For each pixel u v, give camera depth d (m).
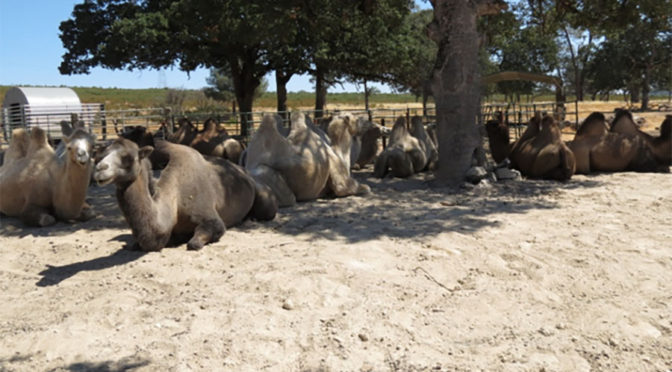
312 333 4.30
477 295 4.99
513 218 7.96
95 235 7.51
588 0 14.70
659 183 10.60
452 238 6.80
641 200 8.94
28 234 7.66
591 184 10.79
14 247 6.97
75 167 7.68
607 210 8.28
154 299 5.05
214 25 18.28
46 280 5.62
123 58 25.62
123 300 4.97
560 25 17.09
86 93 99.81
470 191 10.39
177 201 6.52
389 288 5.18
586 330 4.30
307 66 27.61
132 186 5.80
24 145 8.64
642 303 4.75
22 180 8.12
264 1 14.16
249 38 15.67
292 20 14.90
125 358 3.96
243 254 6.29
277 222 7.97
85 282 5.50
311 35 23.92
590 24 15.53
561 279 5.36
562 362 3.82
